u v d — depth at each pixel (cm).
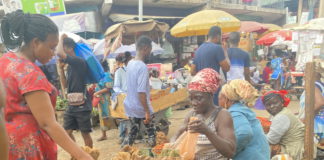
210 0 1288
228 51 500
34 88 154
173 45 1338
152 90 561
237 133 220
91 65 398
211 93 203
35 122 167
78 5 1170
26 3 882
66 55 373
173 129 636
